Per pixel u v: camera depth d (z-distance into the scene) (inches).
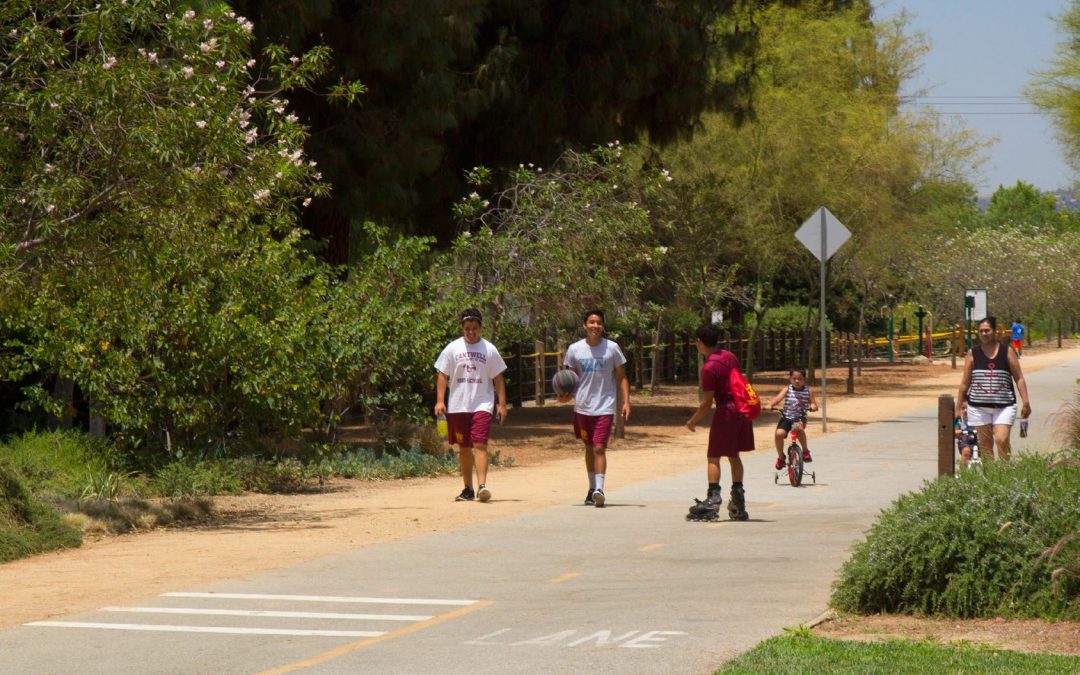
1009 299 3627.0
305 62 780.0
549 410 1625.2
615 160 1310.3
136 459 855.1
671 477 917.2
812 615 437.4
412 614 444.5
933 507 453.4
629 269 1251.2
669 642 395.2
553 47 1366.9
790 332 2787.9
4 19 678.5
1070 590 424.8
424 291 1069.1
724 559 556.4
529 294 1162.0
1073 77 1087.0
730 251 1753.2
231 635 411.8
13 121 676.1
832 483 863.7
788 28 1761.8
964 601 430.9
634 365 2094.0
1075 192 1186.6
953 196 2057.1
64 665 372.5
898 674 342.3
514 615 441.1
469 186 1376.7
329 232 1318.9
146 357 852.0
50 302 793.6
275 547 603.8
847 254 1891.0
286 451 979.9
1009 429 800.9
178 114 653.3
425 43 1167.0
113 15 660.1
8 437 906.7
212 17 712.4
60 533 608.7
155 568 547.2
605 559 560.1
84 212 660.7
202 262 736.3
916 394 1985.7
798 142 1699.1
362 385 997.8
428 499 799.7
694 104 1435.8
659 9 1385.3
